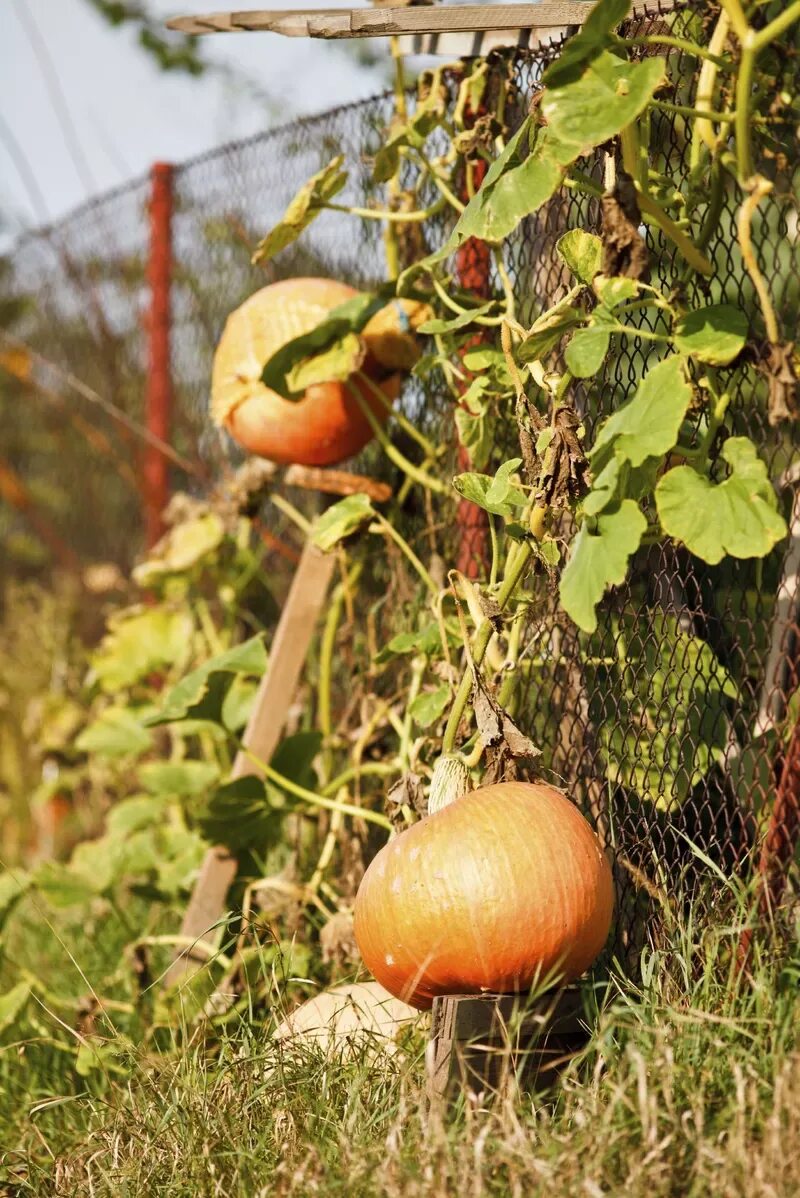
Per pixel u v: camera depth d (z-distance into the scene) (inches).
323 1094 89.7
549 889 84.9
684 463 99.4
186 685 125.3
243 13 116.5
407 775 101.6
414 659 121.3
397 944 87.1
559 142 87.3
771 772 96.8
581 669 108.0
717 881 97.8
